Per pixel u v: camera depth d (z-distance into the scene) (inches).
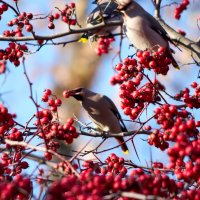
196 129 401.7
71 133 428.8
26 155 390.6
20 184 346.6
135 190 354.0
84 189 339.3
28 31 522.9
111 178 352.2
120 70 478.6
